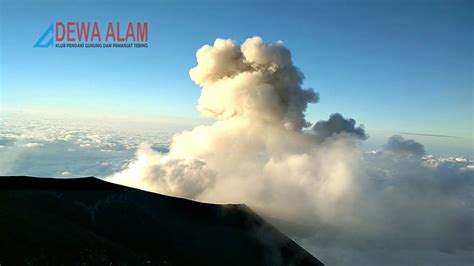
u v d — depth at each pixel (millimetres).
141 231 48938
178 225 55938
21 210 41125
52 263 33094
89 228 44000
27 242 34375
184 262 45219
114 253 38750
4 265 30094
